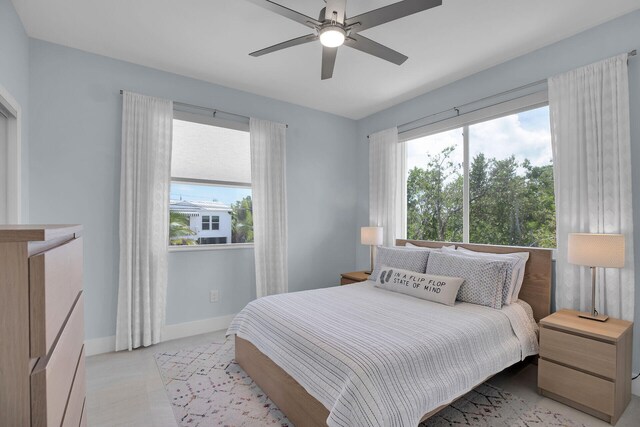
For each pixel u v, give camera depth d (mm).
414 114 3898
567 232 2518
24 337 557
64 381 746
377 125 4422
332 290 3012
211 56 2938
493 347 2076
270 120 3920
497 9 2256
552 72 2684
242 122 3723
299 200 4199
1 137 2256
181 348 3018
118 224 2979
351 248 4680
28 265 558
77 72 2812
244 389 2301
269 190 3799
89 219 2855
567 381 2096
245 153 3811
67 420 785
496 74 3072
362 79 3404
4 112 2213
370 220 4355
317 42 2688
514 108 2922
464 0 2158
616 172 2277
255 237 3674
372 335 1853
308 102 4078
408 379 1590
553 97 2611
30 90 2615
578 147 2475
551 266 2625
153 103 3092
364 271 4172
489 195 3221
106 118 2936
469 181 3393
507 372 2576
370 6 2223
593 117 2385
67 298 772
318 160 4355
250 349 2443
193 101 3389
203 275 3467
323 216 4406
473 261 2648
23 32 2453
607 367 1931
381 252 3508
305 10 2271
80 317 1001
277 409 2068
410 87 3605
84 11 2287
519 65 2900
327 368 1644
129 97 2973
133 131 2986
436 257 2939
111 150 2957
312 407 1728
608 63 2328
